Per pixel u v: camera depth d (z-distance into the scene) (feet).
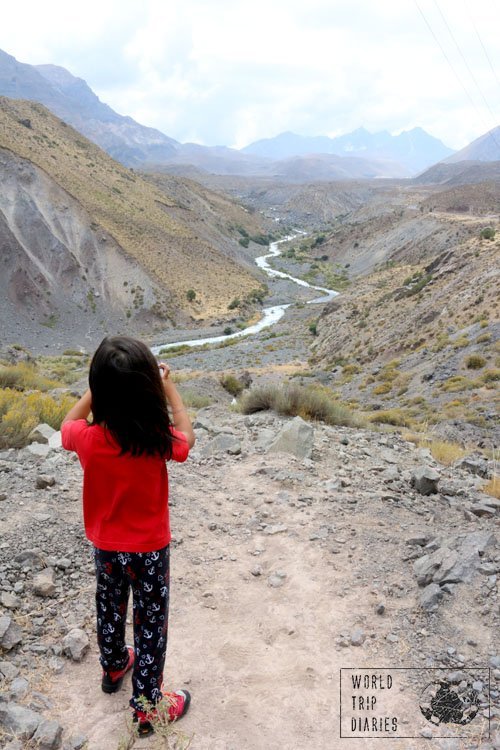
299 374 195.62
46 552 14.73
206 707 10.16
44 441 25.68
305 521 17.69
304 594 13.66
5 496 17.88
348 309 319.88
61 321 398.21
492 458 35.63
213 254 588.50
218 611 13.06
